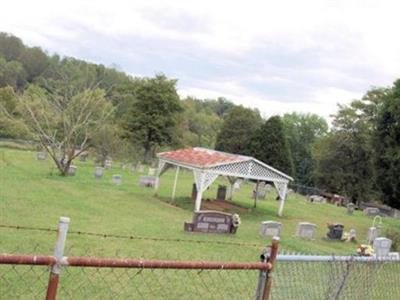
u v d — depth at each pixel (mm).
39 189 28594
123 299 10211
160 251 16312
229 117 84750
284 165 67750
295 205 45344
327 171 64438
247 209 35625
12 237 14938
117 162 59906
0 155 46875
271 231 24750
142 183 39469
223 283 12141
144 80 72250
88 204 26156
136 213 25844
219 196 39062
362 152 62000
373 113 60500
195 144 92250
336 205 55469
